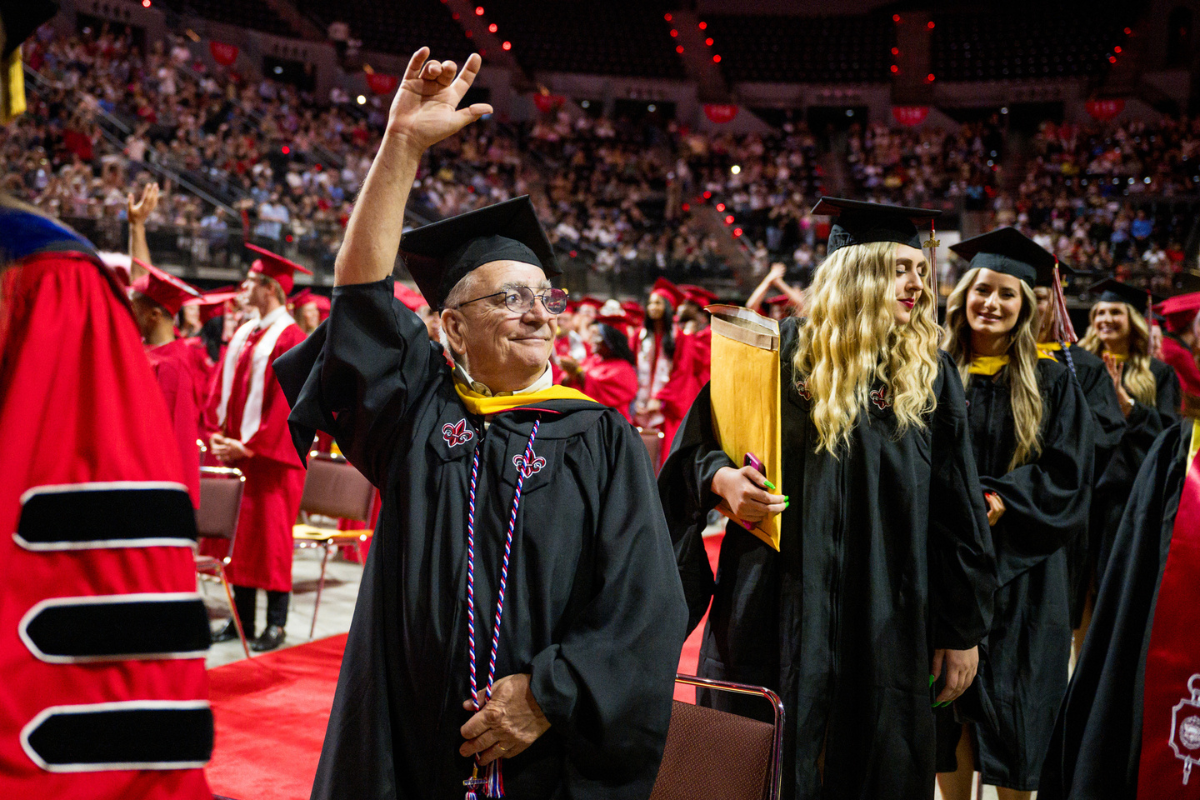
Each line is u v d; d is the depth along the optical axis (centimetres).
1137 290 484
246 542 496
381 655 166
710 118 2703
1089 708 246
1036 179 2306
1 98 133
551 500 166
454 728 157
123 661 119
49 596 117
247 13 2234
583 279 1820
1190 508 223
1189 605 220
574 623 160
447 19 2595
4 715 113
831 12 2786
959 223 2189
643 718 154
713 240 2169
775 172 2475
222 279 1452
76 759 115
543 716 152
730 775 188
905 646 224
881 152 2506
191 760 122
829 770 224
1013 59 2605
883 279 236
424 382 178
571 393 180
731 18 2781
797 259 1961
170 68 1902
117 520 120
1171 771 219
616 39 2723
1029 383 290
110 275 130
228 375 520
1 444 116
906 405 228
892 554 228
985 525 230
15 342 121
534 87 2650
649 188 2400
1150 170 2222
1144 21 2478
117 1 1962
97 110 1658
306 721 385
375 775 160
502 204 175
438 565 163
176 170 1608
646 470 174
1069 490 281
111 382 124
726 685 199
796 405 239
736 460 240
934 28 2680
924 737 221
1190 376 231
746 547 239
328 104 2289
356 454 179
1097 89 2484
